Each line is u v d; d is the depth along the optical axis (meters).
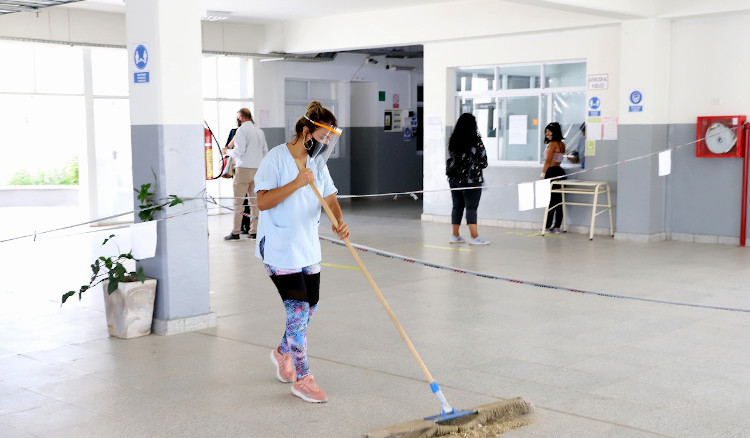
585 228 11.48
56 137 18.94
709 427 4.02
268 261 4.39
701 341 5.66
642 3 10.08
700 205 10.59
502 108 12.42
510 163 12.34
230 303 7.05
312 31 13.87
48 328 6.25
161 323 5.96
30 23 11.70
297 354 4.46
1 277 8.60
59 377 4.96
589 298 7.11
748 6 9.54
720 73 10.26
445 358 5.29
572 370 5.00
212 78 14.57
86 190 13.30
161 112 5.81
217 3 11.95
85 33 12.30
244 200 11.24
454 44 12.66
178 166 5.93
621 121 10.73
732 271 8.37
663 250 9.85
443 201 13.06
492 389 4.64
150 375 4.97
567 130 11.77
